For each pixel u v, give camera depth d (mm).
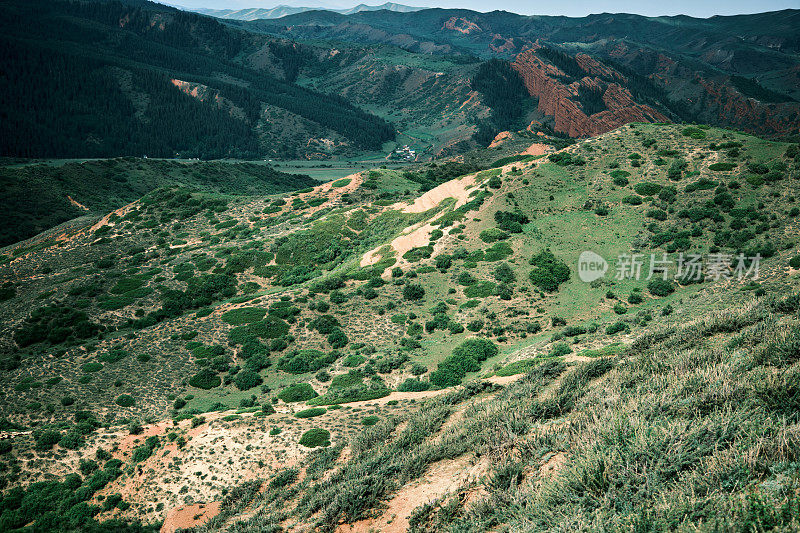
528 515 7785
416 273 62219
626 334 35875
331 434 30000
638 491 7094
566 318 50000
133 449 32156
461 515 9414
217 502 26953
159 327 55781
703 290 46938
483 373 37906
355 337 52250
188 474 29141
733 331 18484
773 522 5590
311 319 55812
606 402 11734
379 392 37094
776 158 62844
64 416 41406
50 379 46250
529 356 37781
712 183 63250
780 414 8094
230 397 44750
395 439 18156
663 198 65125
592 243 61219
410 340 49312
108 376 47250
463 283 58594
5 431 35062
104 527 26469
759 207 56688
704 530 5664
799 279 38344
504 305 53656
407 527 10148
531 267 59062
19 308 64812
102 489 29312
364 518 11281
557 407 13266
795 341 10867
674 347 17719
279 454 29125
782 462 6531
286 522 14719
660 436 8016
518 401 16594
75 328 57875
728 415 8148
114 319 60969
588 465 7918
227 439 31109
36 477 30219
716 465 6922
